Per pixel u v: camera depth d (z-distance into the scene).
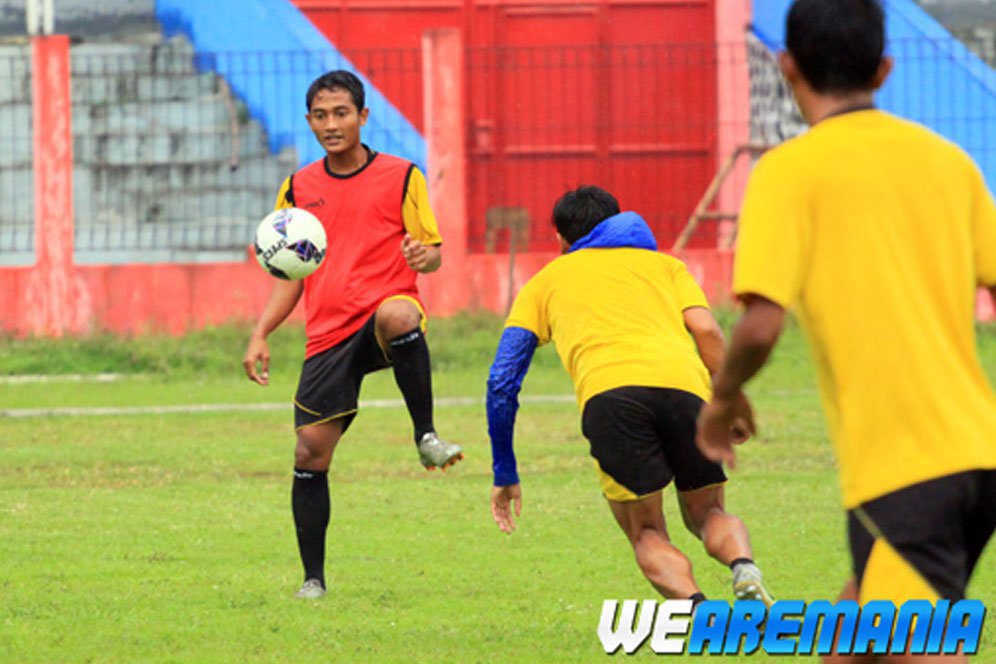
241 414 48.50
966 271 12.99
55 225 66.62
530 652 19.55
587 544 27.70
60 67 66.44
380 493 33.78
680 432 18.55
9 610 22.16
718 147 75.62
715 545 18.39
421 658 19.22
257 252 23.03
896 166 12.93
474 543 27.86
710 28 77.19
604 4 77.12
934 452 12.43
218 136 72.69
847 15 13.21
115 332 65.12
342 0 77.31
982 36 75.81
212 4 76.12
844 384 12.68
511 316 19.47
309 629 20.88
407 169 23.22
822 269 12.79
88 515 30.98
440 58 66.94
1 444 41.94
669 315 19.17
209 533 28.94
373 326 22.89
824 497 32.91
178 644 20.03
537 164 76.06
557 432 43.81
